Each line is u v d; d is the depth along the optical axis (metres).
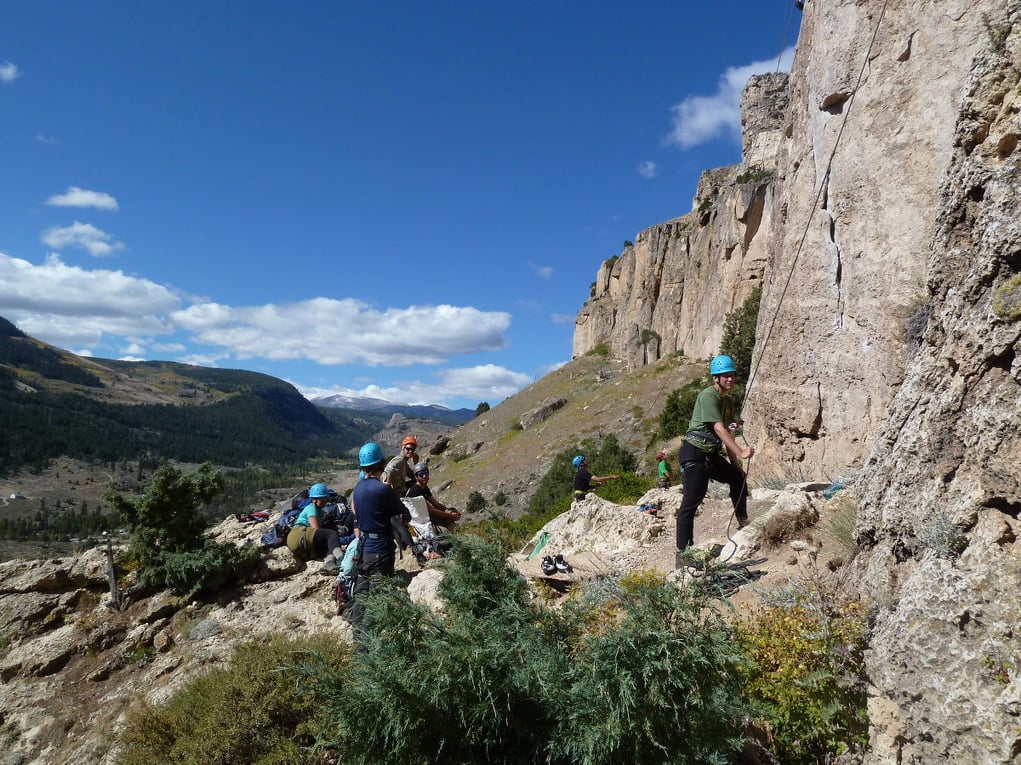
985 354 3.32
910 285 7.17
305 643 5.30
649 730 2.81
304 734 4.60
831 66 8.23
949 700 2.74
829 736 3.29
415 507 7.55
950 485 3.46
